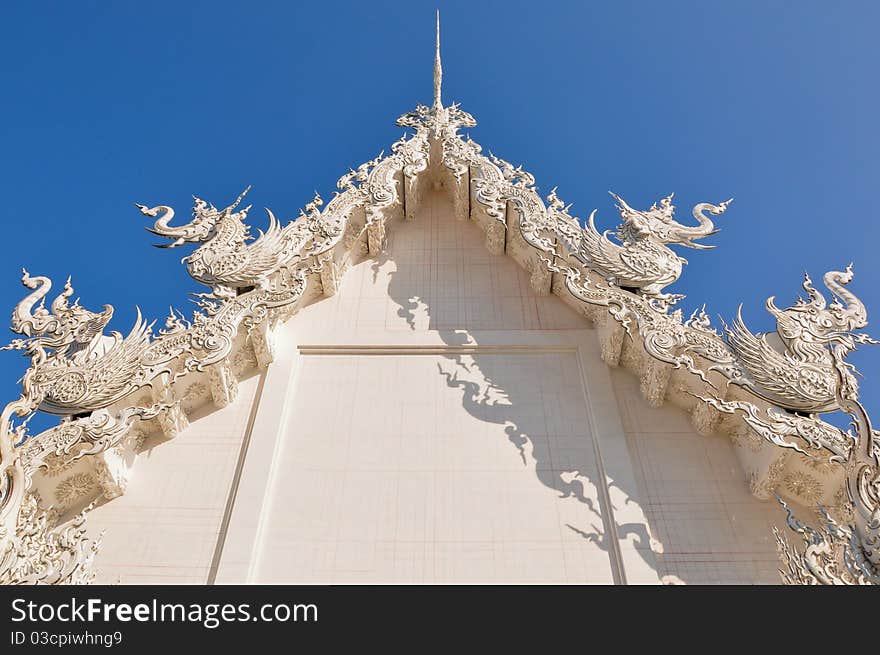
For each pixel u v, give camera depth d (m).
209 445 10.66
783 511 9.72
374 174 13.12
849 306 10.34
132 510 9.88
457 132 14.64
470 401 11.20
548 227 11.96
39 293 10.31
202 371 10.64
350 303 12.73
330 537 9.59
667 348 10.15
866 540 7.55
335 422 10.92
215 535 9.61
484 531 9.65
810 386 9.46
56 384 9.59
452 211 14.46
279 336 12.03
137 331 10.39
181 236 11.88
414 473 10.28
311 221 12.22
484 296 12.83
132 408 9.62
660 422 10.80
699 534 9.52
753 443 10.00
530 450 10.56
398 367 11.69
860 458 8.00
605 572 9.24
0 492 8.05
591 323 12.23
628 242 11.79
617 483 10.01
